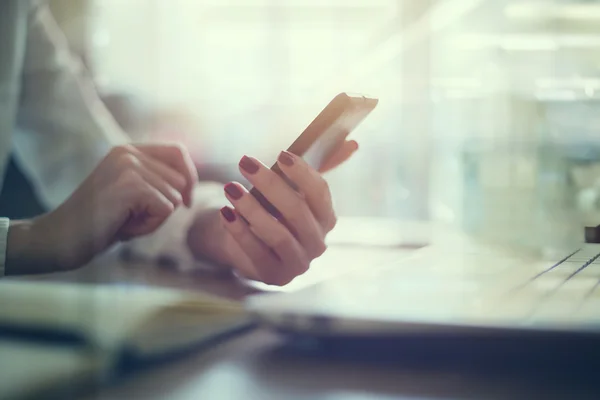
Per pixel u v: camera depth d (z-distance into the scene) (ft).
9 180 3.47
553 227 5.05
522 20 10.59
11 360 1.33
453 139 10.07
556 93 9.43
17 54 2.95
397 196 9.59
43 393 1.25
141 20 7.31
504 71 10.40
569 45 10.21
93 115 3.10
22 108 3.02
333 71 11.99
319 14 12.21
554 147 8.42
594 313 1.64
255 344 1.69
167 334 1.63
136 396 1.38
